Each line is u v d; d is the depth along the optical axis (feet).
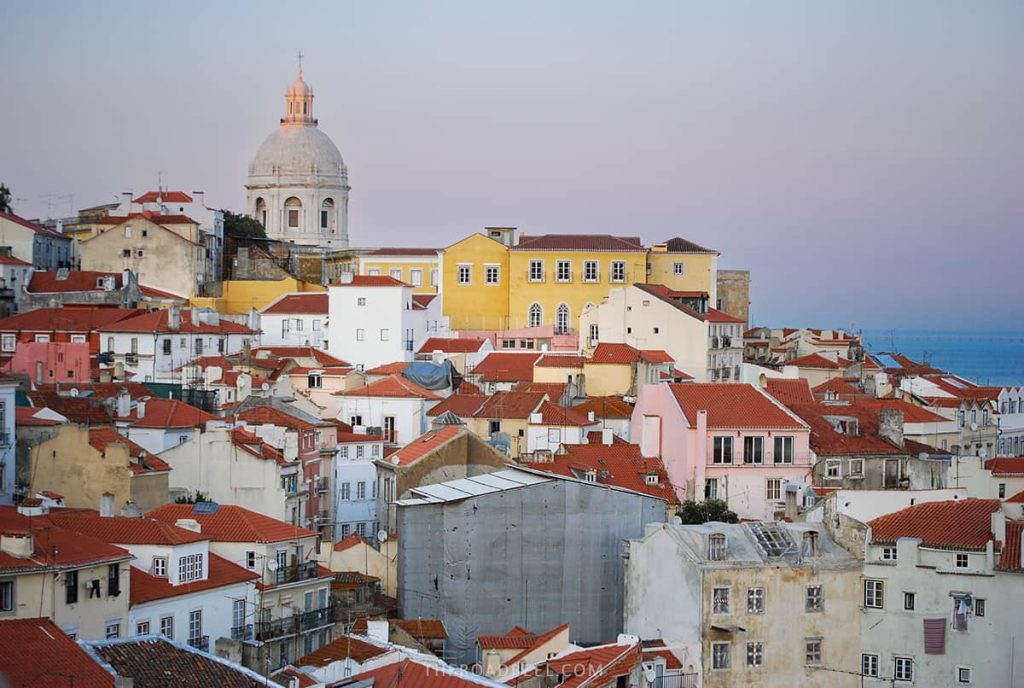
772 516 613.11
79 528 449.89
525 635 506.07
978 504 517.14
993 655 490.90
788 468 638.12
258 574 476.13
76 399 647.56
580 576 545.03
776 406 648.38
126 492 542.16
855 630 501.15
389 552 549.95
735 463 636.48
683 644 488.44
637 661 434.30
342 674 377.91
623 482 635.25
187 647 361.92
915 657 495.41
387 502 610.65
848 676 499.51
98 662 344.69
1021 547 491.72
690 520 585.63
